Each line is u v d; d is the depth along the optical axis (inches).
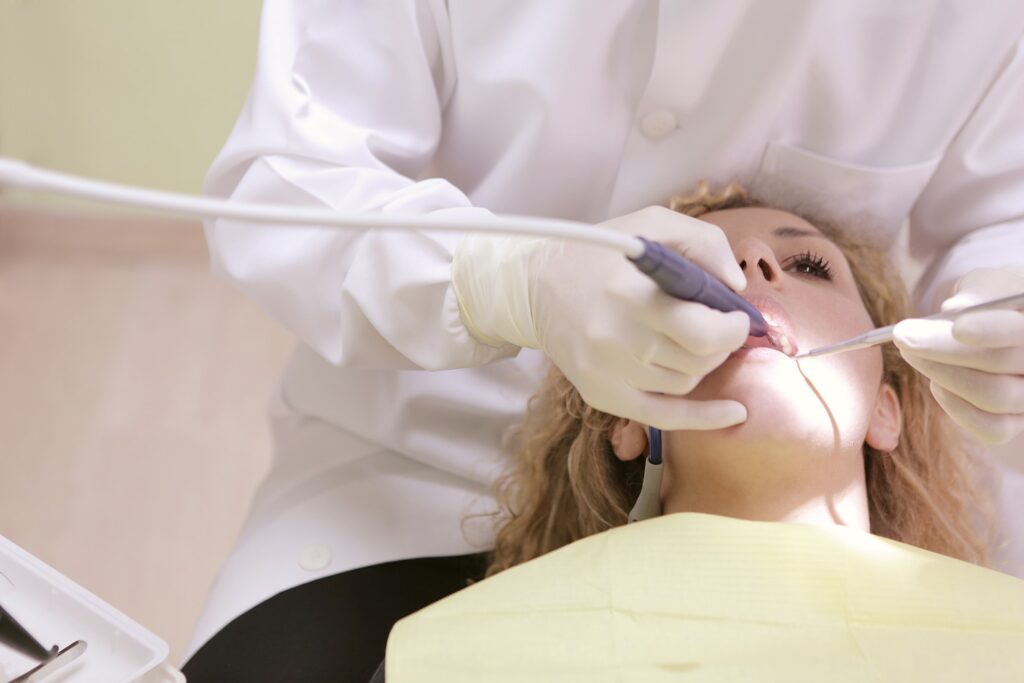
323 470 49.4
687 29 40.7
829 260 42.7
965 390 34.3
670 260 28.9
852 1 41.0
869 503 44.1
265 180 41.8
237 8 81.5
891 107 44.9
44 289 92.7
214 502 77.3
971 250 47.1
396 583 46.3
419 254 39.2
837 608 33.8
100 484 78.1
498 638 34.0
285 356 88.0
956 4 42.9
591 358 33.9
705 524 35.4
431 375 47.6
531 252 36.5
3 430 81.7
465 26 42.6
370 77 43.5
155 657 31.1
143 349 88.1
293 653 44.5
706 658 32.7
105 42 83.4
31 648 31.1
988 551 47.9
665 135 45.3
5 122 87.3
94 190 20.1
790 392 37.1
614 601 34.1
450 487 48.7
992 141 46.2
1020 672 32.3
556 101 42.5
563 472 45.4
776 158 46.5
